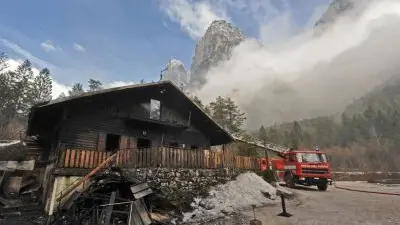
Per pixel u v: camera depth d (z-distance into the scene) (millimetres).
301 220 11500
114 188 11844
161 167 14680
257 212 13109
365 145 123188
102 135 18250
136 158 14789
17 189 15797
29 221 11547
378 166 96688
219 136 25188
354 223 10797
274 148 32469
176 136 22234
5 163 15969
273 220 11570
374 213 12422
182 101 22625
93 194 11422
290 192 19172
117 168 12570
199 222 11367
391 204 14750
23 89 59094
